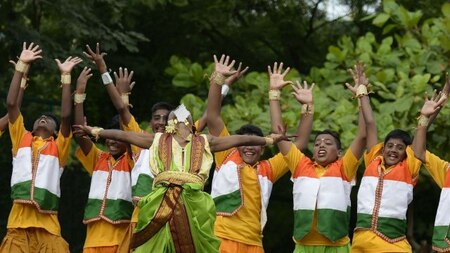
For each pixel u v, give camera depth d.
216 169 16.75
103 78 17.03
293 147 16.45
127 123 17.17
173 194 14.16
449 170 15.47
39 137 17.02
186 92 27.62
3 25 24.89
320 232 15.97
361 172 23.23
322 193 16.06
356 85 16.34
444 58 22.86
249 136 14.85
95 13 25.67
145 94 28.33
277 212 27.53
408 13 23.16
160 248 14.08
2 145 23.33
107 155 17.55
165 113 16.97
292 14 28.62
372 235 15.55
